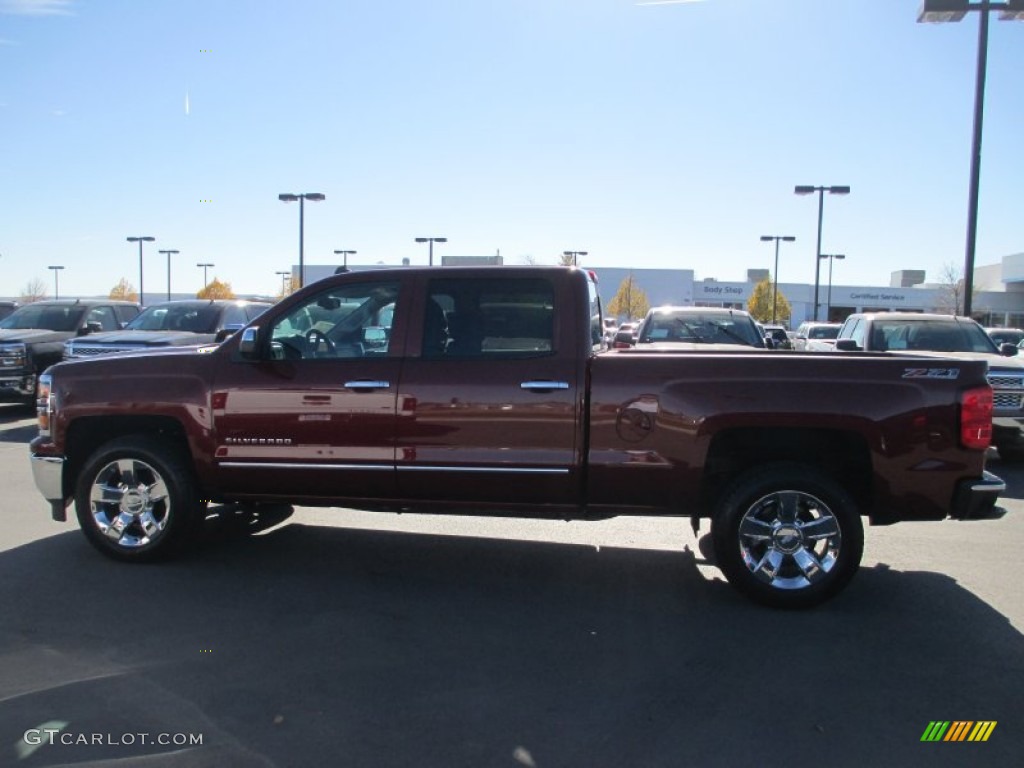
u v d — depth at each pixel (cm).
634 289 7000
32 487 821
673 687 393
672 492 506
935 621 483
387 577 557
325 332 553
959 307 5469
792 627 472
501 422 515
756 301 6372
